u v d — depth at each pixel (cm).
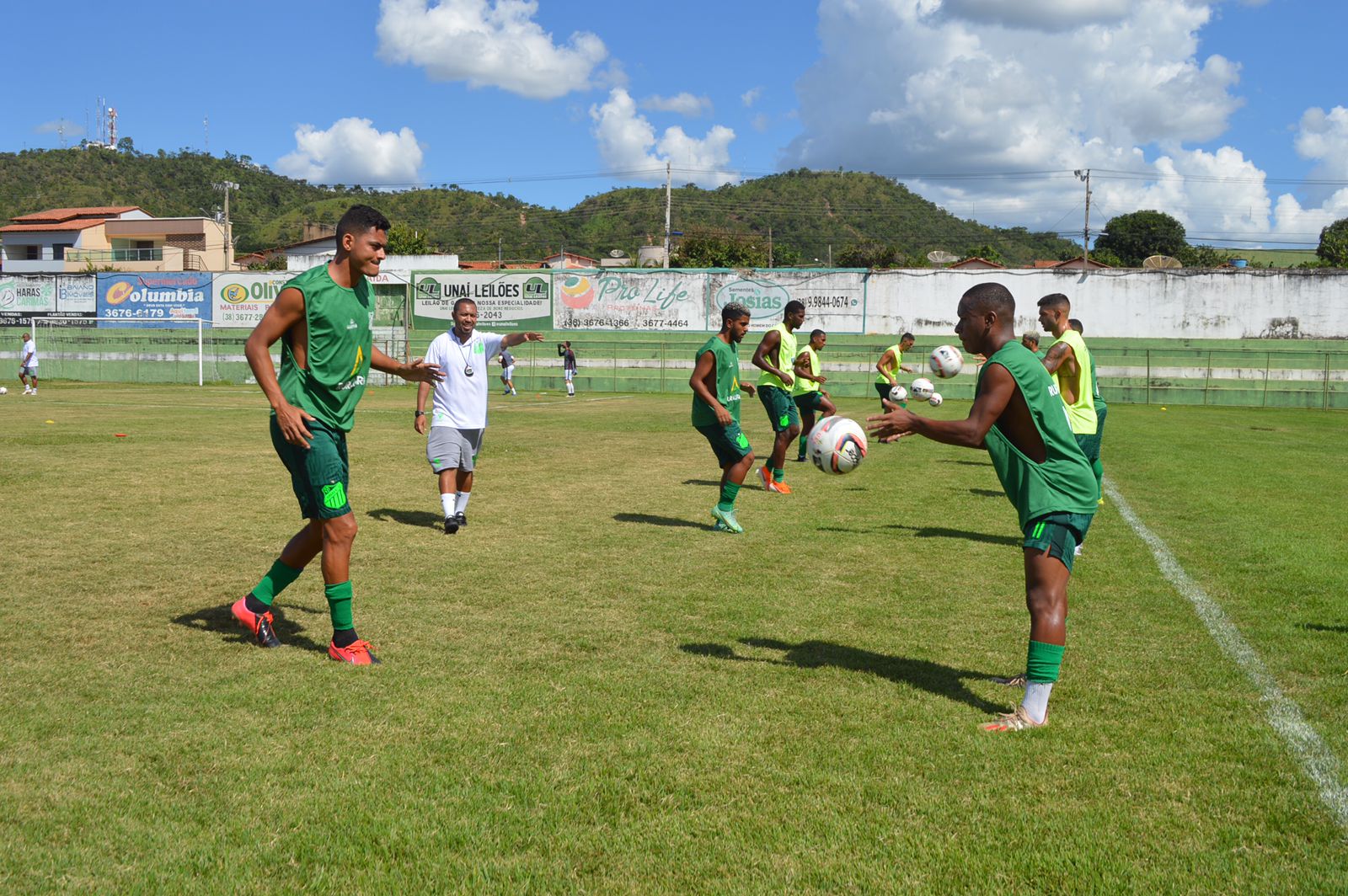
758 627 521
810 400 1335
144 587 592
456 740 360
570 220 14350
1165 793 320
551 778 328
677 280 3866
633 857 278
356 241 466
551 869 271
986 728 375
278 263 6212
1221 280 3594
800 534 803
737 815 303
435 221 13500
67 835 288
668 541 768
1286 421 2459
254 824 296
